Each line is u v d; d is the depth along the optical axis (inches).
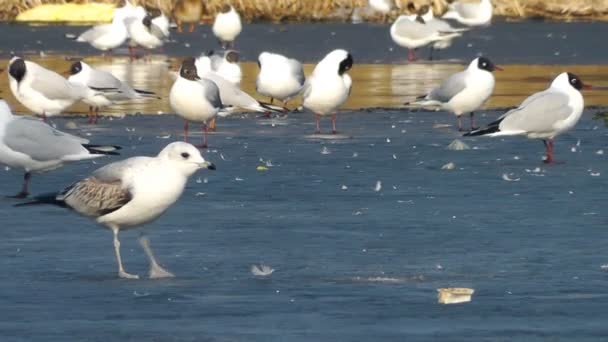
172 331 425.7
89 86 1011.3
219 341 413.1
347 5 2066.9
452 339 415.2
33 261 540.1
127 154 854.5
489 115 1074.1
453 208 662.5
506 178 750.5
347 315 446.9
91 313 450.3
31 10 2074.3
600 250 559.2
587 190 715.4
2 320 440.1
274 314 448.5
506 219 632.4
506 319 440.8
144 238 517.7
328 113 961.5
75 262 539.5
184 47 1755.7
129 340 414.6
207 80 896.3
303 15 2064.5
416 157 839.7
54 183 746.2
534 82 1312.7
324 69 943.0
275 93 1085.1
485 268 525.3
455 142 877.8
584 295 475.2
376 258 546.0
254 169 791.7
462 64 1537.9
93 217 509.7
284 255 553.3
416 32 1584.6
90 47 1745.8
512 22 2004.2
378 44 1759.4
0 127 681.0
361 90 1259.2
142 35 1615.4
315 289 487.5
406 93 1230.9
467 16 1851.6
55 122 1032.2
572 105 805.2
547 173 774.5
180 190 506.3
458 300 465.1
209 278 509.4
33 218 636.1
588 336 418.3
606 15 2044.8
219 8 2084.2
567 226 613.3
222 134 960.9
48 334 422.0
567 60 1523.1
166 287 492.1
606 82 1295.5
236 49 1676.9
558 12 2047.2
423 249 563.8
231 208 666.2
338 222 627.5
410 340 414.0
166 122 1033.5
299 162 818.8
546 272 516.7
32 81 964.6
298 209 662.5
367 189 721.6
